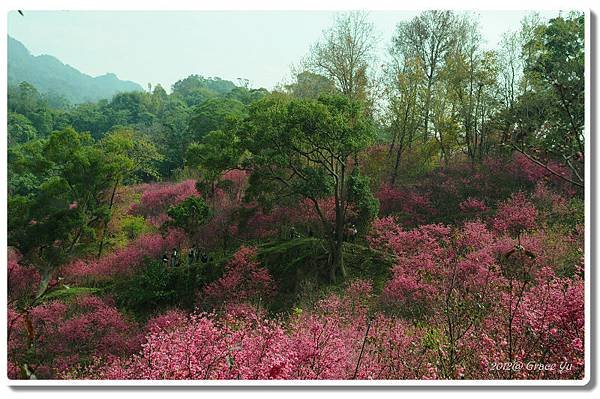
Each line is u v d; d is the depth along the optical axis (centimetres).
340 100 1859
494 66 2406
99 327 1664
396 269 1603
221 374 623
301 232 2391
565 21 1568
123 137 2877
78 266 2320
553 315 596
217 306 1836
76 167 2392
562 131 465
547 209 1778
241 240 2492
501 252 1362
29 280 2127
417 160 2666
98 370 1244
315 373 644
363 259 1939
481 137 2522
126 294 2098
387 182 2548
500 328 671
